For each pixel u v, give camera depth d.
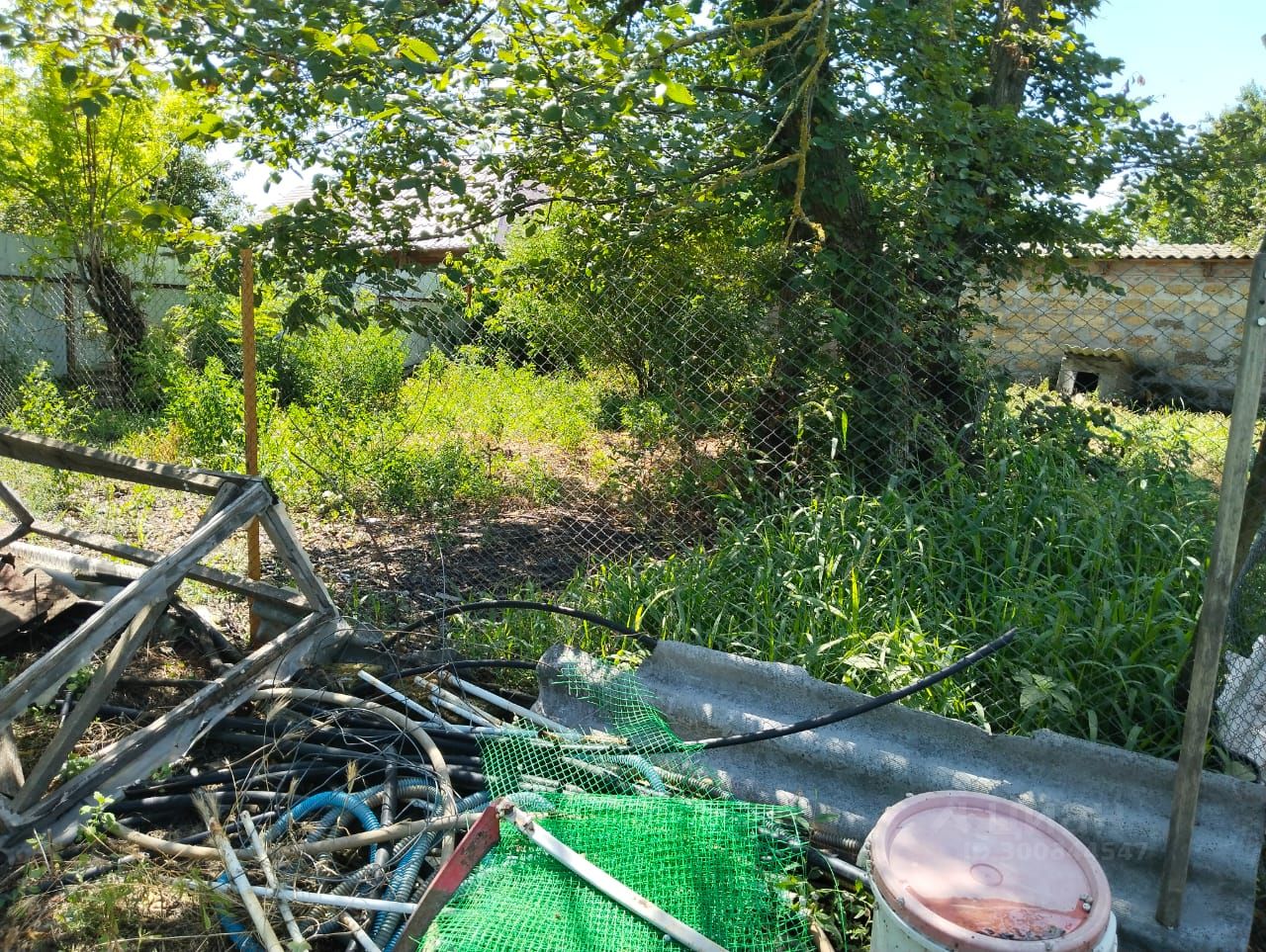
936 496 4.45
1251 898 2.47
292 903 2.53
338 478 6.86
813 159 4.94
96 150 10.64
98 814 2.87
